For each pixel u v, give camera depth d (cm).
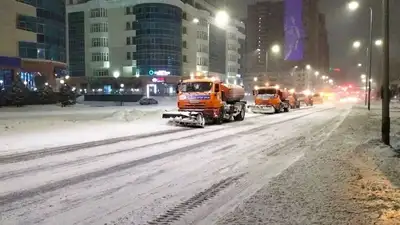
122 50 9238
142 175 882
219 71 11469
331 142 1425
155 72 8825
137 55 9019
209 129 1980
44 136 1611
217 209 628
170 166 988
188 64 9781
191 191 743
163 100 7156
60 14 7244
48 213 612
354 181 801
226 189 756
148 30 8831
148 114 2964
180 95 2223
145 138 1573
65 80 8625
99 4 9288
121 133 1744
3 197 700
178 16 9131
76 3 9962
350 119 2656
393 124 2192
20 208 638
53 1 6931
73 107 4972
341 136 1616
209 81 2197
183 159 1091
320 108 4716
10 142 1417
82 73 9688
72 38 9738
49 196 708
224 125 2239
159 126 2102
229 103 2483
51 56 6875
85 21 9569
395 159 1055
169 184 799
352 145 1334
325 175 861
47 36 6744
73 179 840
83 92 9519
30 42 6412
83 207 643
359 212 602
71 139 1518
